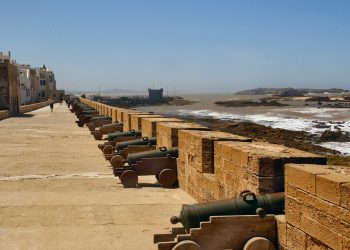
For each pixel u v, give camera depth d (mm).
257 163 8531
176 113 111125
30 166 17797
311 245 6508
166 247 7535
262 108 131625
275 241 7609
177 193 13312
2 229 9922
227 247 7633
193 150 12492
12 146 23766
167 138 15523
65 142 25859
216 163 10898
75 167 17703
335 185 5926
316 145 37938
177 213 11203
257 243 7453
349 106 131750
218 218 7605
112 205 11945
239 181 9445
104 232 9781
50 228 10023
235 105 155875
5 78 49031
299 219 6793
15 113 53219
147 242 9172
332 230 6012
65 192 13438
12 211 11328
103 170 17109
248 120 75250
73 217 10859
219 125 53750
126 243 9117
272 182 8469
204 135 12164
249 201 7879
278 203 7875
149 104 187125
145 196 12953
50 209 11539
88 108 50969
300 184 6746
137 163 14242
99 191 13609
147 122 19625
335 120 74250
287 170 7125
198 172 12070
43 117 49219
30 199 12539
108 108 39594
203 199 11727
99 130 27312
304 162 8531
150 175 15430
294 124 65312
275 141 40531
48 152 21719
